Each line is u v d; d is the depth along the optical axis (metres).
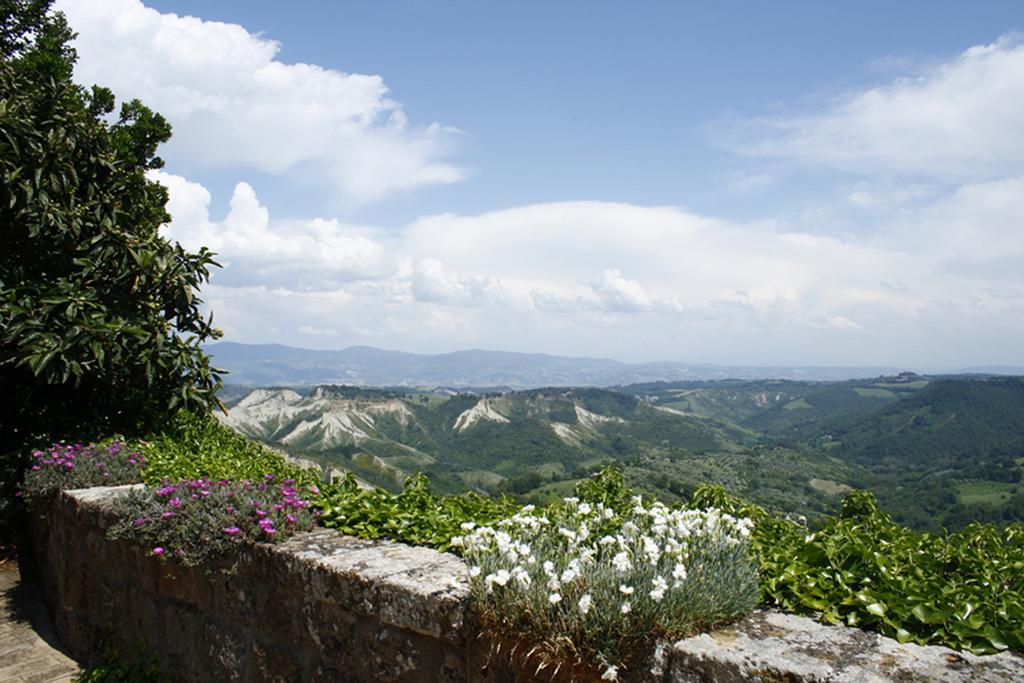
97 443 6.14
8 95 6.84
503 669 2.41
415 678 2.68
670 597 2.15
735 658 1.96
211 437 7.45
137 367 6.63
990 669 1.89
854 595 2.29
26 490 5.38
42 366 5.73
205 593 3.63
